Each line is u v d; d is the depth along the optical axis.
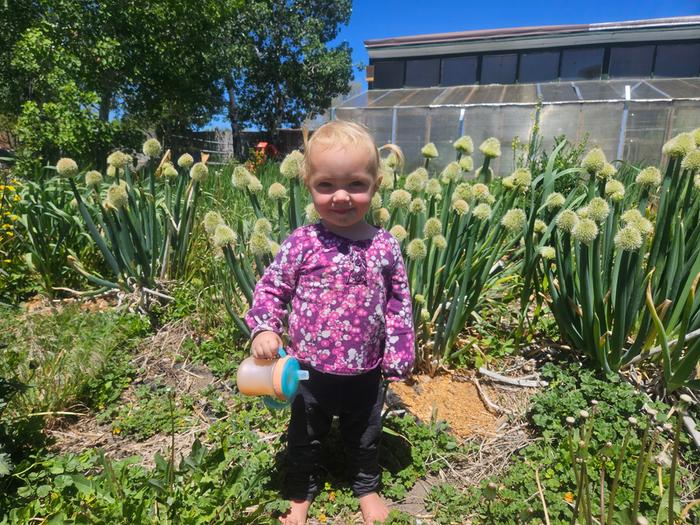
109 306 3.65
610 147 14.25
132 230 3.43
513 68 20.75
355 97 18.39
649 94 14.39
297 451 1.85
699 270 2.37
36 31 11.80
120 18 13.01
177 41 14.80
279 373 1.56
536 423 2.29
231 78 23.27
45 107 10.71
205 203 5.35
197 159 18.50
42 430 2.29
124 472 1.79
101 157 11.76
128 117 15.48
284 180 6.90
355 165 1.58
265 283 1.78
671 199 2.35
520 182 2.78
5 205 4.29
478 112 15.21
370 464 1.89
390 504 1.94
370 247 1.74
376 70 22.45
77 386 2.52
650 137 13.89
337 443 2.21
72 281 4.06
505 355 2.95
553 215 3.08
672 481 1.29
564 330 2.73
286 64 24.58
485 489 1.47
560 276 2.61
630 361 2.47
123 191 3.36
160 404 2.52
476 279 2.74
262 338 1.64
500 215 3.27
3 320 3.29
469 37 20.72
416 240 2.32
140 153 12.71
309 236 1.75
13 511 1.60
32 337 2.94
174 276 3.88
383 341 1.82
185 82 15.34
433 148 2.96
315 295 1.71
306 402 1.80
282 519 1.82
